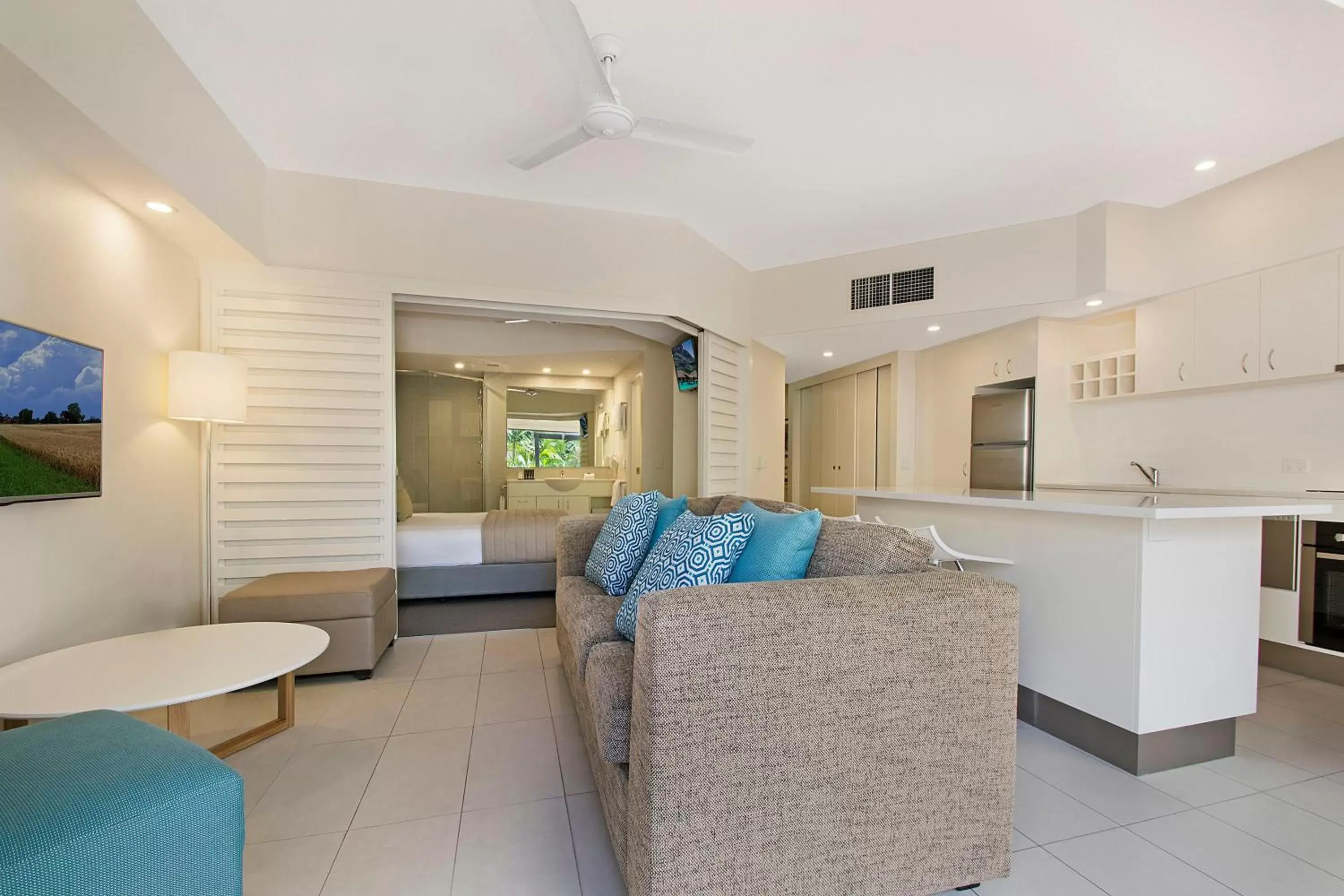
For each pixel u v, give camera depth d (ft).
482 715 7.56
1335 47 6.75
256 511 9.65
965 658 4.14
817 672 3.74
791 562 5.06
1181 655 6.33
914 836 4.04
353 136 8.77
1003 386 14.65
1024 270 12.05
